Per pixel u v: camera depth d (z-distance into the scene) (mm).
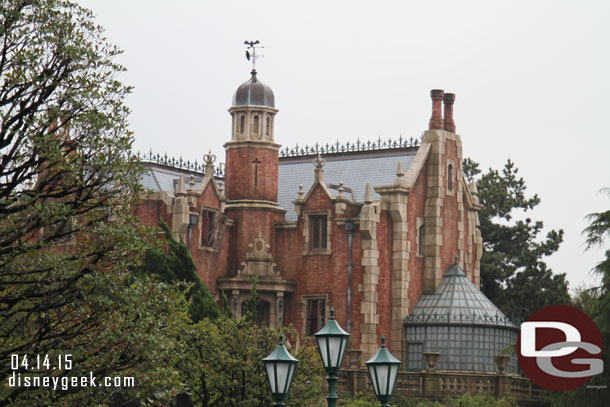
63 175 29312
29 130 29109
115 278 29453
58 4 30516
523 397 64250
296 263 73000
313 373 51938
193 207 69438
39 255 29203
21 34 29875
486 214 95562
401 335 70625
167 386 30984
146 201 69125
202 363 49188
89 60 30078
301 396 50625
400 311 70875
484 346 69375
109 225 29969
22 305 31609
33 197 29078
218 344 49594
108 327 29516
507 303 89250
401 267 71250
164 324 33156
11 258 29047
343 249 71250
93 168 29812
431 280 73000
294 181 79438
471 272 79000
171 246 57750
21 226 28688
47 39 29797
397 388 63594
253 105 74000
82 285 29031
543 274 92062
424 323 69938
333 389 31562
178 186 69312
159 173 75188
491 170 99375
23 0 29844
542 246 94875
